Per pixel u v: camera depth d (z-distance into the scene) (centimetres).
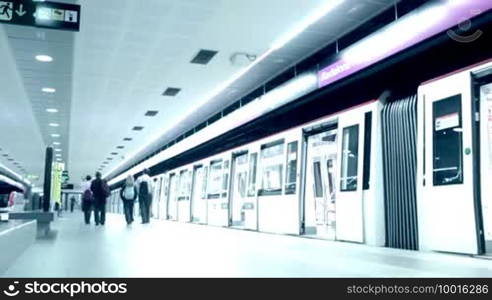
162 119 1431
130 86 1039
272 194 934
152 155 2344
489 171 511
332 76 766
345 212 677
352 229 660
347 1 643
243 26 710
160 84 1025
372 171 634
